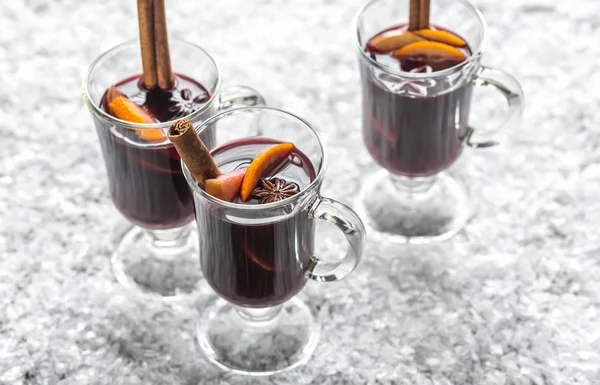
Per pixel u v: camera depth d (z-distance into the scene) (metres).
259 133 0.86
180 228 0.95
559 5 1.11
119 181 0.89
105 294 0.92
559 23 1.09
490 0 1.12
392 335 0.90
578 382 0.87
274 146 0.84
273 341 0.90
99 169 0.99
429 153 0.92
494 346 0.89
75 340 0.90
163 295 0.93
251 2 1.12
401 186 0.99
